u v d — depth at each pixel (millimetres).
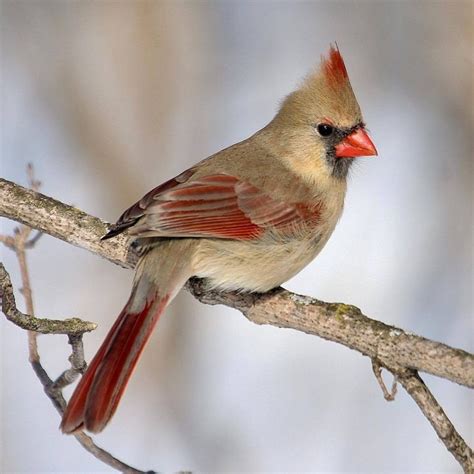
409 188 12711
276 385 10664
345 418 10172
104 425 6914
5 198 8641
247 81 13578
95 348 11000
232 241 8141
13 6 13211
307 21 13875
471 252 11961
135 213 7898
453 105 13117
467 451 7039
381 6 13594
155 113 12812
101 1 13180
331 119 8562
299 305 7980
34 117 12875
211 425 10305
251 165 8492
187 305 11203
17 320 7469
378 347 7355
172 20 13234
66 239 8547
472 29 13070
